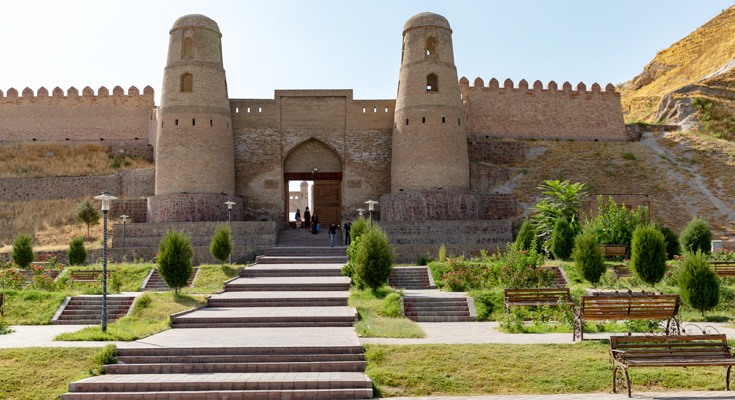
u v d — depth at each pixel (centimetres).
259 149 3114
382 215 2873
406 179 2781
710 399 707
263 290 1692
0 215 3016
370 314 1359
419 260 2275
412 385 815
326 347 955
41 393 833
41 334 1219
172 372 904
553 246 2153
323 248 2439
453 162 2767
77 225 2923
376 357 908
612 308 955
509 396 756
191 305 1479
